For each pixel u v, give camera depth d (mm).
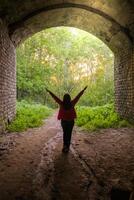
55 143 8906
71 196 4605
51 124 13859
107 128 11992
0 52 10023
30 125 12445
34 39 27109
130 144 8539
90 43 32625
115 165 6312
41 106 23203
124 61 13781
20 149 7879
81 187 4996
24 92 27094
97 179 5375
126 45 12945
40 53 28391
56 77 33188
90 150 7863
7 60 11734
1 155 7160
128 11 10305
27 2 10469
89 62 32938
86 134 10625
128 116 12953
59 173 5766
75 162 6609
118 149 7922
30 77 27031
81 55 33000
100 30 14141
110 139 9461
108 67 30859
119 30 12344
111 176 5543
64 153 7527
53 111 23062
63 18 13727
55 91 33125
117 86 15750
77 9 12258
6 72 11461
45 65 28891
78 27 15297
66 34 31031
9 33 12070
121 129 11531
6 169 5988
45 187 4992
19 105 20031
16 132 10852
